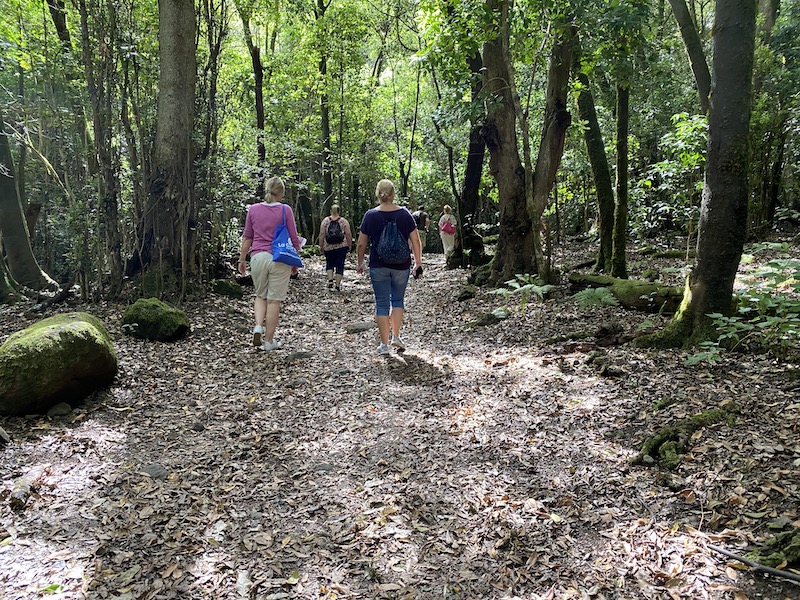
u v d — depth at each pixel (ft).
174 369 18.60
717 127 15.35
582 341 19.51
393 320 20.56
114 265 25.99
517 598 8.21
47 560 9.02
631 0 25.68
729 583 7.96
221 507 10.73
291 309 30.17
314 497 11.10
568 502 10.39
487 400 15.37
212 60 30.48
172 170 27.40
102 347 15.51
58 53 27.55
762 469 10.07
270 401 16.20
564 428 13.20
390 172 78.54
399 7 61.36
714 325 16.19
